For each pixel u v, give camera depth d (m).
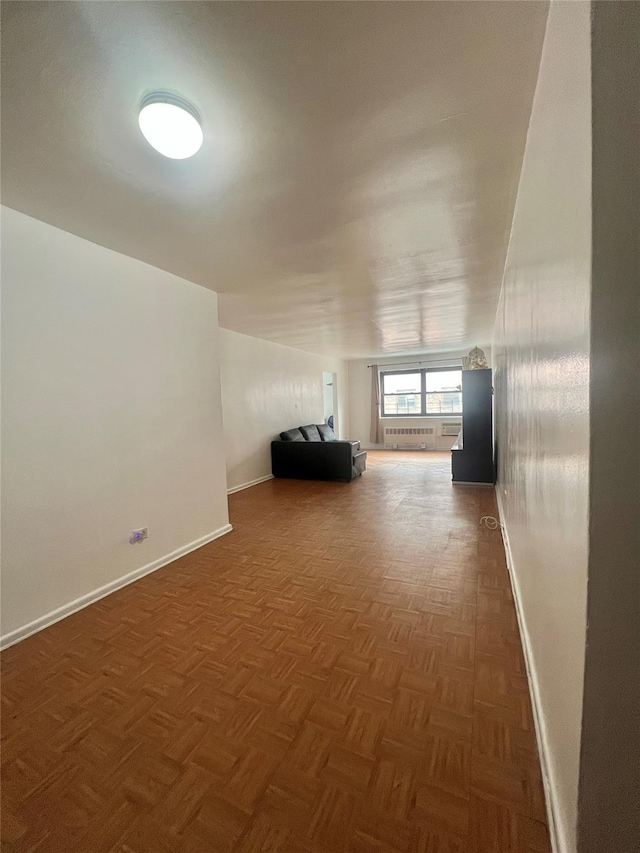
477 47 1.04
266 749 1.23
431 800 1.05
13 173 1.56
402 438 8.71
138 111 1.22
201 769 1.17
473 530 3.27
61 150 1.42
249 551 2.95
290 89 1.16
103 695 1.50
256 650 1.74
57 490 2.08
